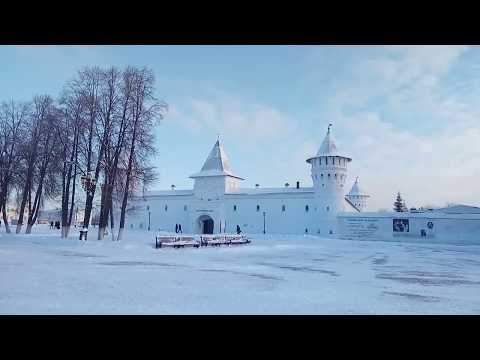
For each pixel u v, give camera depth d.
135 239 33.84
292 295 10.12
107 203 31.73
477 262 22.73
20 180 39.09
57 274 12.79
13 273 12.73
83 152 31.62
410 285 12.62
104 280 11.77
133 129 31.42
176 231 62.91
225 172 67.50
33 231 43.91
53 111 36.59
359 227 56.94
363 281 13.35
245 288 11.10
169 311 7.94
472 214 51.44
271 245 36.88
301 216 61.31
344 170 60.22
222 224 66.19
